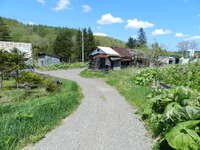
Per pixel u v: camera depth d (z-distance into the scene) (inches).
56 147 144.6
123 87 449.7
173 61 1509.6
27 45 781.3
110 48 1269.7
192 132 111.5
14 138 147.6
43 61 1571.1
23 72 451.2
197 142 105.9
